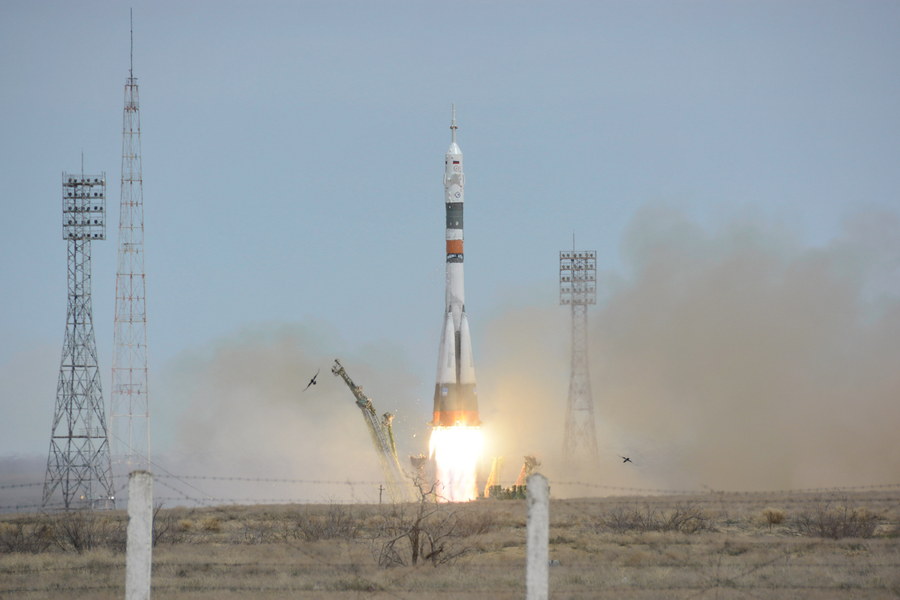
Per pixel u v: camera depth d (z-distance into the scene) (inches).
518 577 6855.3
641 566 7367.1
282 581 6717.5
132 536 4525.1
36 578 6978.4
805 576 6781.5
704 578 6727.4
